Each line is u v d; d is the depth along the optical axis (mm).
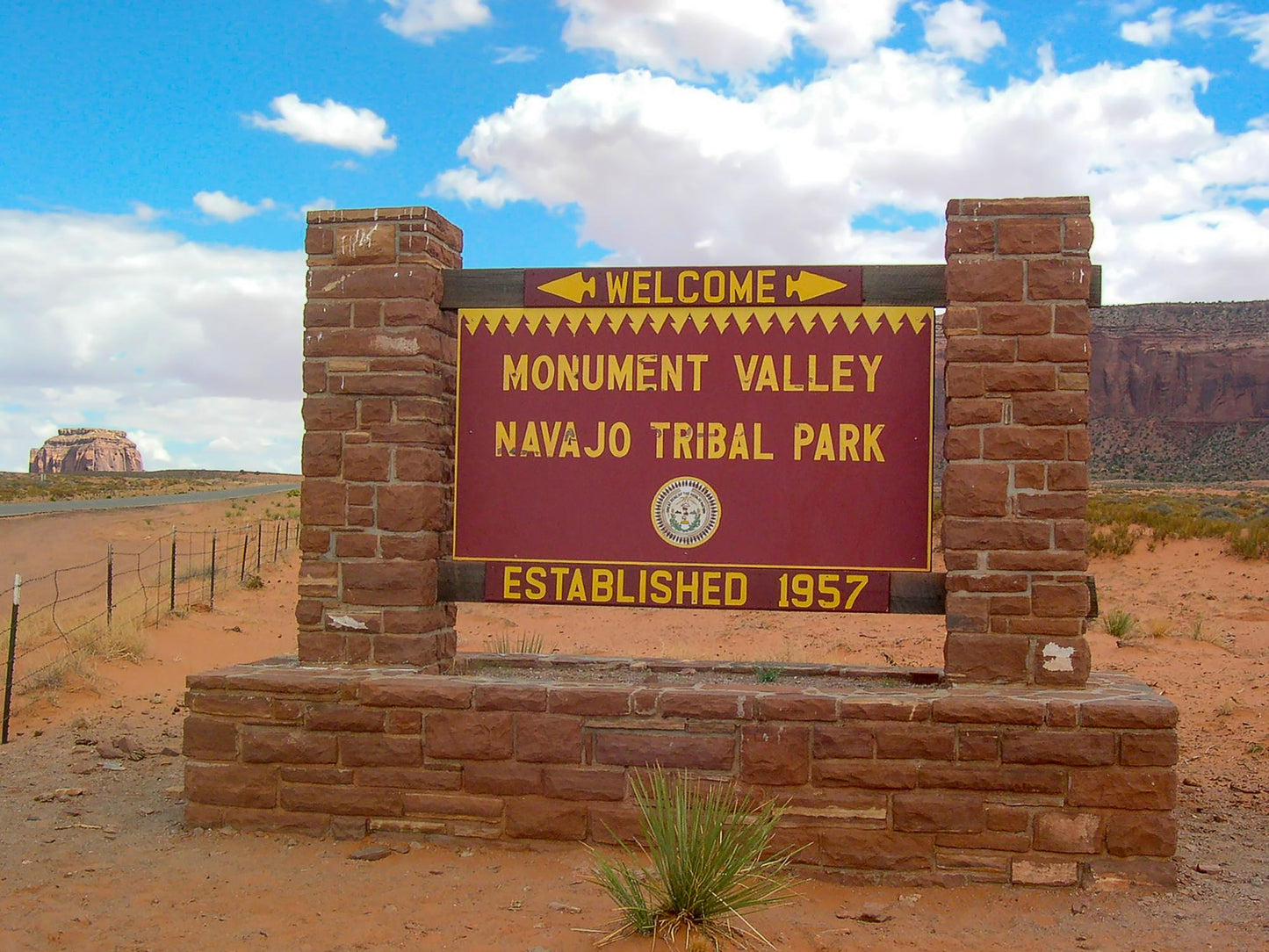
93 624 14133
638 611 20812
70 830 7051
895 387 7289
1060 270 6801
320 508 7527
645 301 7531
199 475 105938
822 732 6391
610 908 5641
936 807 6285
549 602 7594
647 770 6555
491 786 6719
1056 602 6738
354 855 6535
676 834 5531
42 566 26172
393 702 6844
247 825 7000
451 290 7723
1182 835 7316
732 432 7438
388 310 7500
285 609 19875
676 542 7473
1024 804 6246
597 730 6629
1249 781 8789
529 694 6688
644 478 7535
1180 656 14141
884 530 7258
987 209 6875
